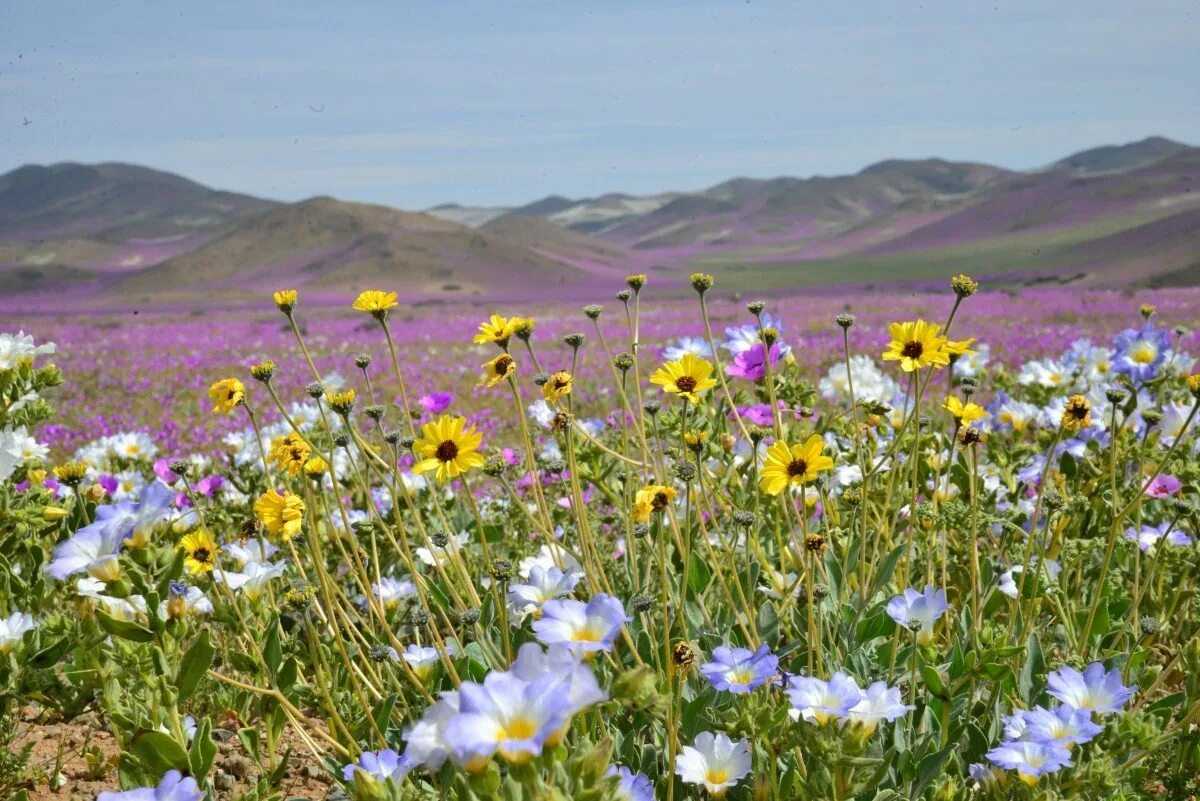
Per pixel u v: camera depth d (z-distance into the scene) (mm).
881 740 2105
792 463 2207
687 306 39000
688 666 2035
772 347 3236
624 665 2652
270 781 2559
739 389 3859
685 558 2510
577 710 1375
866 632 2654
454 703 1476
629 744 2221
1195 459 3752
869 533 3348
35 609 3047
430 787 1941
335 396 2539
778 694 2367
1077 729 1881
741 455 3674
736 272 76688
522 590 2361
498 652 2621
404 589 3113
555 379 2602
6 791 2635
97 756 2891
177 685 2133
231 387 2600
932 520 2938
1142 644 2904
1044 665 2459
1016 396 5789
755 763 2023
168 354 21203
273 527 2336
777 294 48031
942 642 2871
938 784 2059
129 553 2098
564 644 1665
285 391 13219
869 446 3719
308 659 3062
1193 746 2277
